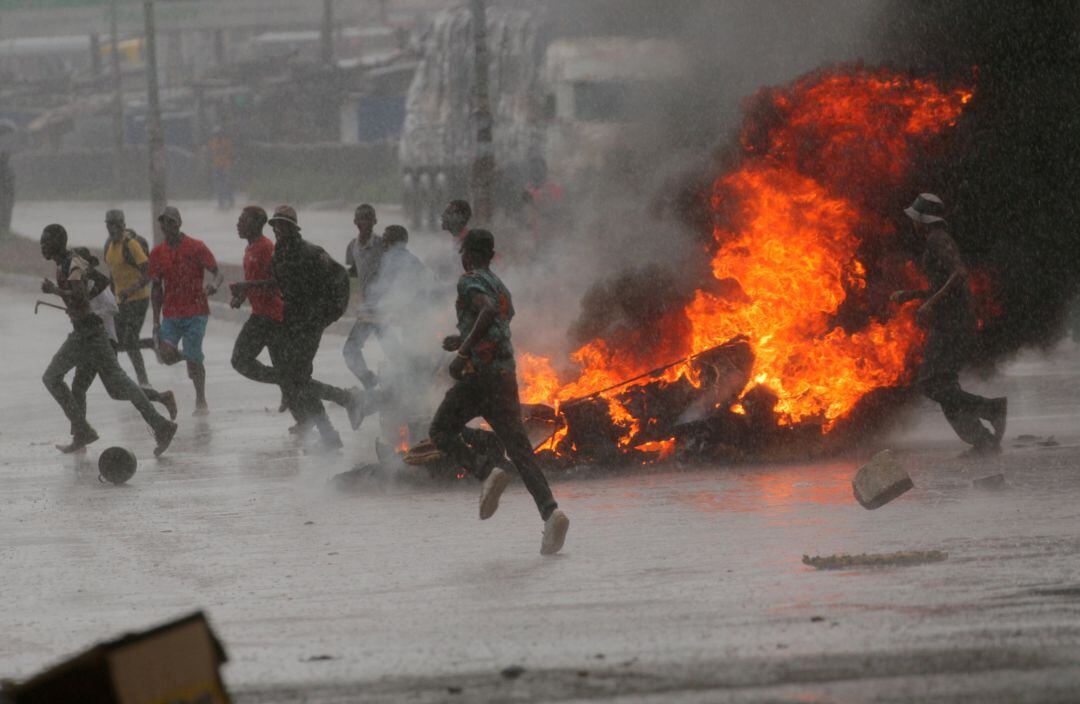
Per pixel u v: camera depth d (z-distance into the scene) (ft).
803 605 81.97
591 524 111.86
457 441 107.24
